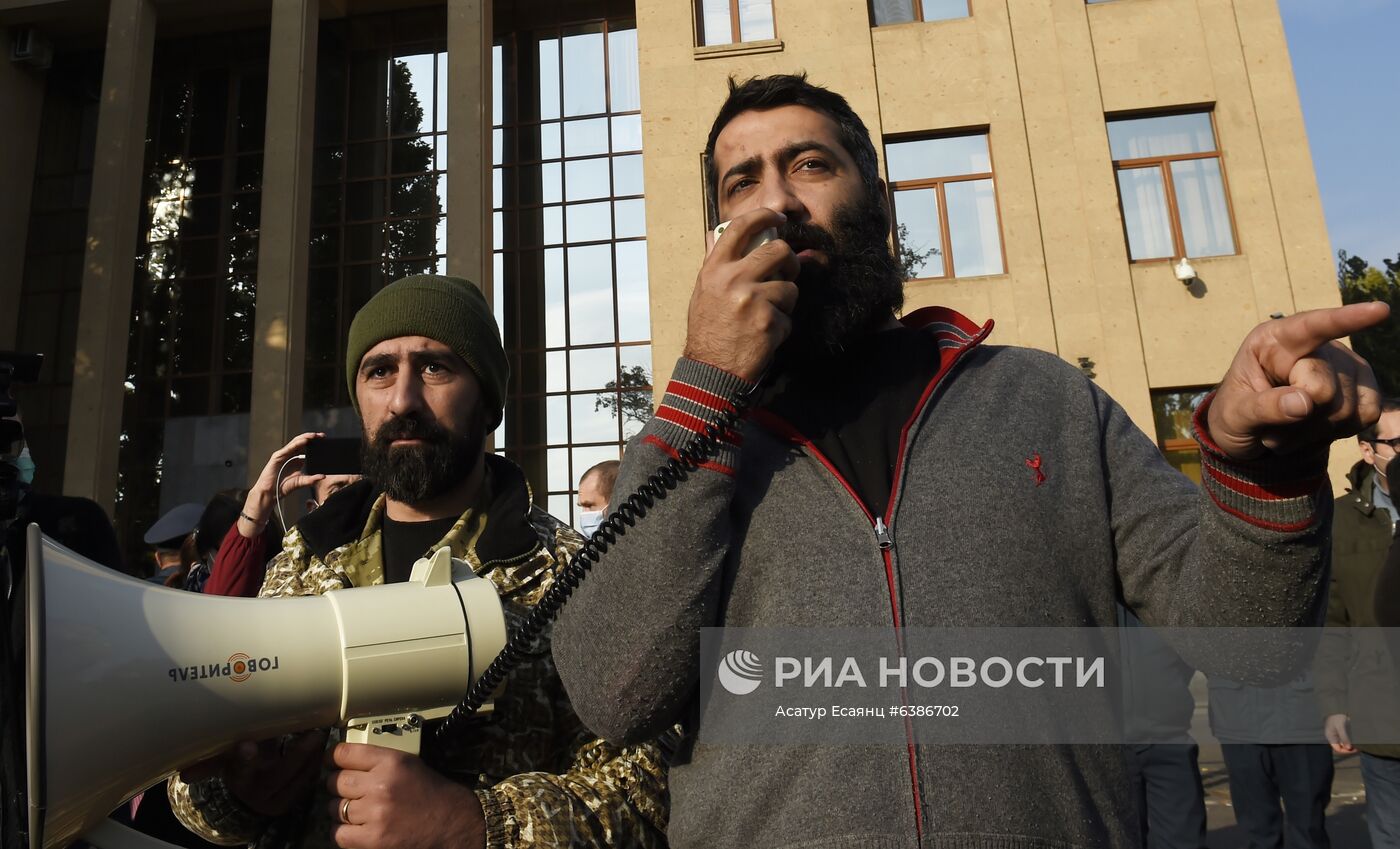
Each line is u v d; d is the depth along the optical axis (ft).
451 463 6.52
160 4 51.44
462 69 44.14
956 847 3.73
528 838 4.73
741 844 3.99
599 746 5.60
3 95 52.54
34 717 3.49
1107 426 4.67
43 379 52.60
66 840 4.14
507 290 51.90
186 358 52.85
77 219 54.34
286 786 5.40
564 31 54.19
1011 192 40.57
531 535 6.37
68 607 4.01
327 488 9.91
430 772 4.75
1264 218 39.68
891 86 41.73
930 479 4.33
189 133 55.62
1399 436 13.87
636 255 51.67
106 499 43.83
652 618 3.99
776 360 4.90
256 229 54.03
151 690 4.13
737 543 4.40
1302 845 14.92
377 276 52.75
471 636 4.95
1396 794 13.02
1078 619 4.14
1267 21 41.09
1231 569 3.61
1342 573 14.38
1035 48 41.65
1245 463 3.45
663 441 4.05
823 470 4.45
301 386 43.86
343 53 55.21
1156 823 13.47
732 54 42.09
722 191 5.23
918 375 4.84
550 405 50.65
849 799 3.85
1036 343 39.22
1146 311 39.40
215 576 9.44
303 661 4.56
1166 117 41.50
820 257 4.81
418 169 53.83
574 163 52.90
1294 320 3.05
